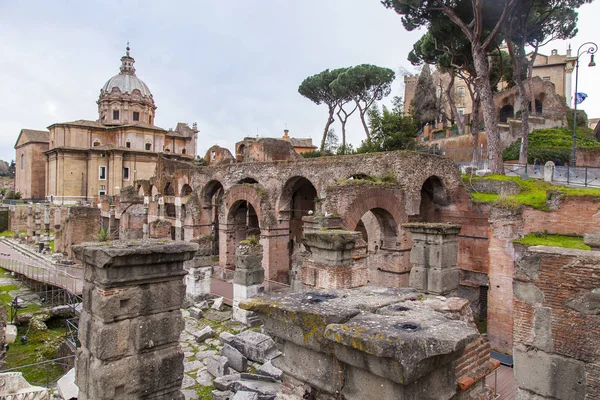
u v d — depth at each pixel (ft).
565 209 58.54
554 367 22.03
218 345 53.42
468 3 95.81
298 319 16.88
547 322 22.30
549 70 210.38
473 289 71.05
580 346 21.12
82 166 237.25
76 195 235.20
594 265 20.68
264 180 93.35
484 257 70.23
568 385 21.53
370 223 75.20
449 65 122.52
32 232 168.86
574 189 68.74
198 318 64.80
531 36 112.06
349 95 183.83
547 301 22.33
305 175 84.58
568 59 206.49
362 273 42.50
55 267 102.63
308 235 39.91
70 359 47.39
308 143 235.20
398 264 68.85
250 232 116.37
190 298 71.36
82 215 121.39
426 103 192.44
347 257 38.96
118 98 262.26
